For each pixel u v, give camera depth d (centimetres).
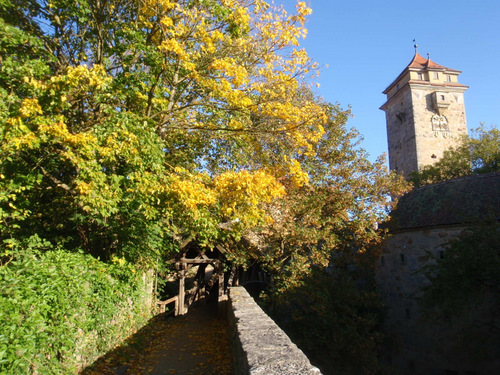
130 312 841
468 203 1405
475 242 1053
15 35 647
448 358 1344
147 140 709
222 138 1069
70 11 765
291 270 1197
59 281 466
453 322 1331
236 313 579
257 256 1250
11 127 571
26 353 360
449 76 4509
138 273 874
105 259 856
